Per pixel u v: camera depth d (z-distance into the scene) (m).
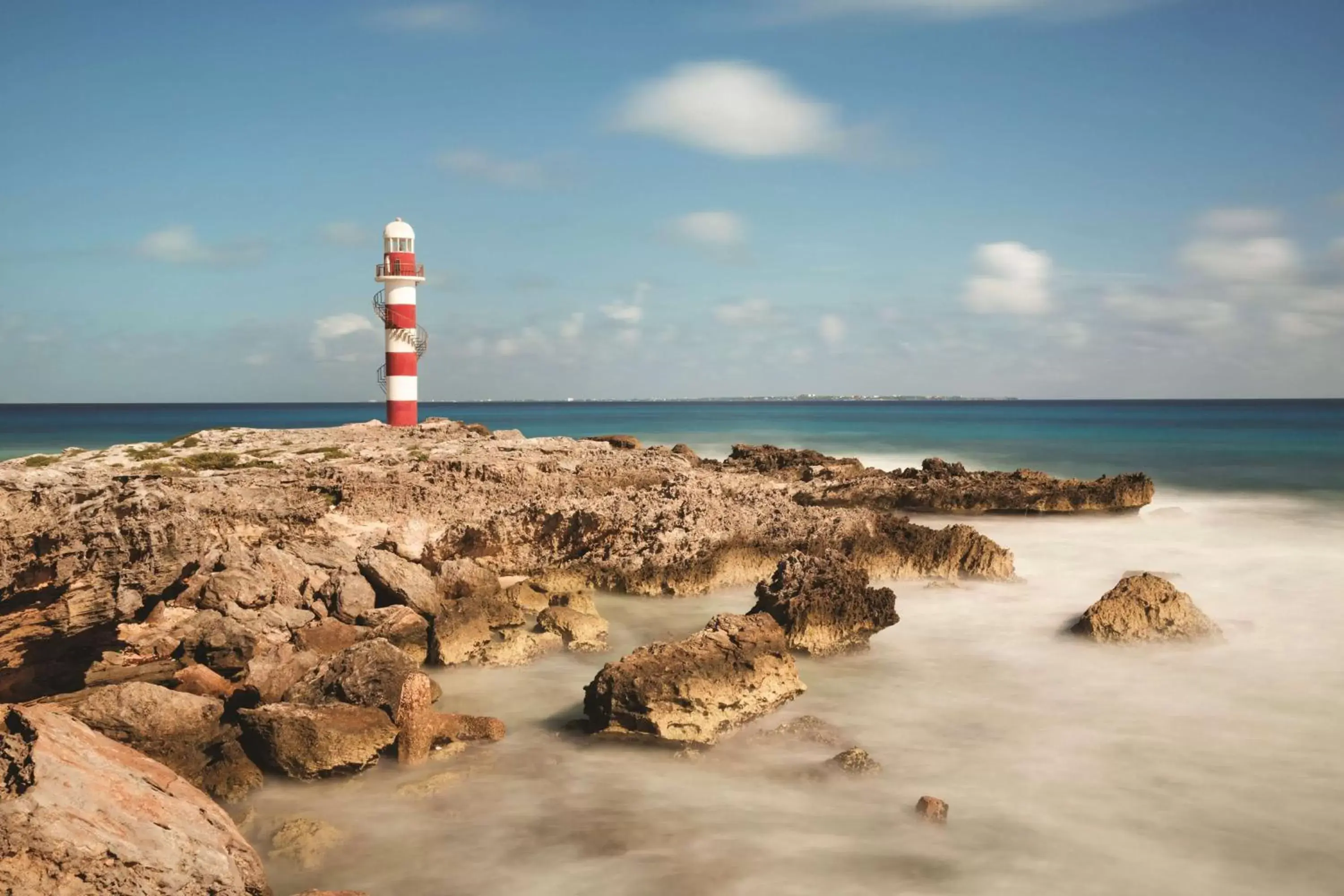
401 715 11.35
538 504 21.09
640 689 11.80
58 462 23.59
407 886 8.98
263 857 9.20
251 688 12.60
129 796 7.50
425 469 23.50
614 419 134.88
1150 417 130.12
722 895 8.83
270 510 20.47
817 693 13.85
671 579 19.08
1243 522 29.42
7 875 6.44
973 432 84.00
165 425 125.31
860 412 175.25
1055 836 9.84
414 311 41.00
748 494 22.64
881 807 10.40
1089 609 16.38
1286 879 9.09
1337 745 12.05
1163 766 11.47
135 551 12.68
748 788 10.81
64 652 12.91
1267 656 15.38
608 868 9.28
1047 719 12.93
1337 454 56.12
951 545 20.22
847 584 15.66
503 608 16.22
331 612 16.02
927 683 14.27
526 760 11.46
